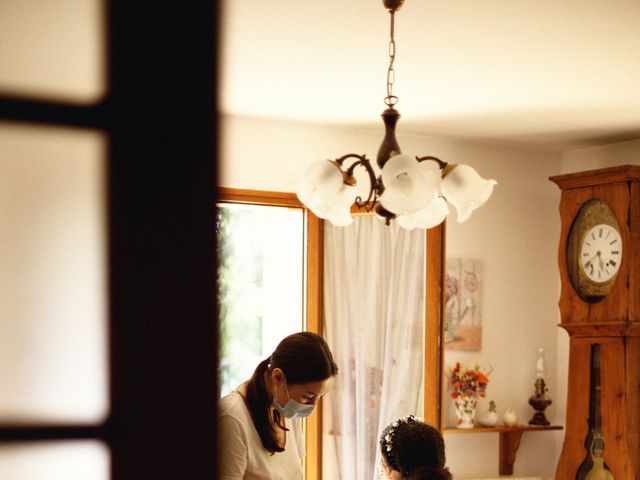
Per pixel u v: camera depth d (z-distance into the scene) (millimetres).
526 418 5469
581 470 4887
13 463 465
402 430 2859
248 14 2965
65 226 476
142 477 477
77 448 474
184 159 487
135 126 481
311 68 3695
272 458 2559
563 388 5562
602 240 4848
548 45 3355
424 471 2525
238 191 4570
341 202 2783
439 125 4898
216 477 486
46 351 472
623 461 4668
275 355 2482
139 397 479
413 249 4551
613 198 4770
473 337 5289
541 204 5613
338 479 4531
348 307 4617
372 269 4598
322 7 2895
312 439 4535
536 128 4969
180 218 487
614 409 4734
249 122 4660
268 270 5219
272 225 5180
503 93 4148
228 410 2479
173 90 484
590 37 3246
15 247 469
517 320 5477
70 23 474
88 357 478
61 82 475
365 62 3604
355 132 4977
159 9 481
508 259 5457
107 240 479
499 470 5344
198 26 485
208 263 490
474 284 5312
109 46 477
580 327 4918
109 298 480
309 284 4641
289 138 4766
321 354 2455
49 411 471
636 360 4738
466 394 5078
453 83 3961
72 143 477
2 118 468
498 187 5449
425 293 4500
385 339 4562
